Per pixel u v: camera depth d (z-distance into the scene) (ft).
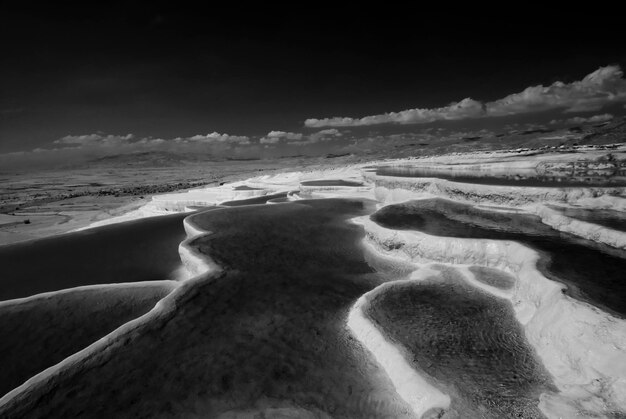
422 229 48.85
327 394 23.63
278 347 28.68
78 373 25.63
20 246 66.49
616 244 37.35
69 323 35.65
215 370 25.99
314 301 36.35
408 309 32.09
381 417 21.72
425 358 24.94
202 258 48.39
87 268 55.21
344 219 70.64
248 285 40.19
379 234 50.39
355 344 28.78
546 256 34.94
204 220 70.74
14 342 32.65
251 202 108.17
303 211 79.10
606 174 88.69
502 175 90.79
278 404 22.88
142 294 40.96
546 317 25.63
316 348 28.48
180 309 34.68
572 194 53.62
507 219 51.47
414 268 44.01
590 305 24.02
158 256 59.57
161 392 23.94
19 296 46.98
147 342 29.37
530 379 22.06
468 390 21.53
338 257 49.39
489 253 39.93
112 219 136.05
